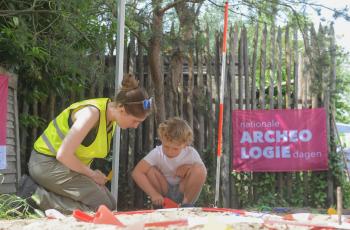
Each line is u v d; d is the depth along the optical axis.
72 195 3.29
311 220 1.92
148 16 6.99
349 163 7.35
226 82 7.27
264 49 7.37
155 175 3.99
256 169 7.19
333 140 7.30
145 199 7.15
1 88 5.14
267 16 7.56
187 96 7.26
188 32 7.15
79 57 5.98
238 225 1.67
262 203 7.15
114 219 1.72
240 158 7.20
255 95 7.29
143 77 7.26
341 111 9.07
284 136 7.18
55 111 7.00
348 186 7.32
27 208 3.27
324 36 7.35
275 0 7.34
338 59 7.75
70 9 5.66
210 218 1.20
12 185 5.33
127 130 7.16
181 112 7.24
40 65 6.18
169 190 4.04
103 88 7.08
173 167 3.98
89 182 3.33
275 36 7.43
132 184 7.10
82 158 3.31
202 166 3.99
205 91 7.29
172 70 7.27
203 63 7.30
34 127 6.76
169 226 1.59
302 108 7.31
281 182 7.26
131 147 7.11
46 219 2.13
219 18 8.70
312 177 7.29
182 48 7.11
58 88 6.50
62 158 3.13
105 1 6.27
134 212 2.30
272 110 7.20
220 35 7.30
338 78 7.54
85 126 3.12
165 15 7.66
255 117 7.21
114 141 4.09
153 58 7.04
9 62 5.70
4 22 5.72
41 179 3.30
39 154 3.33
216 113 7.26
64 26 5.65
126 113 3.16
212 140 7.21
